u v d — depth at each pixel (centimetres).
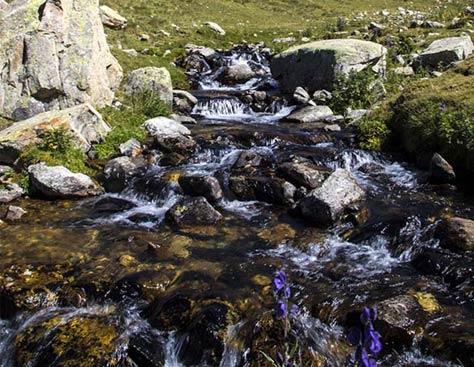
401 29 3083
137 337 721
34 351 710
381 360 666
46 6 1650
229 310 743
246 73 2541
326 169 1309
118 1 4006
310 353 666
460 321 706
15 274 861
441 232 946
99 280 839
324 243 964
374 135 1519
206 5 4772
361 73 1916
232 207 1151
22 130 1353
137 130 1582
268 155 1409
